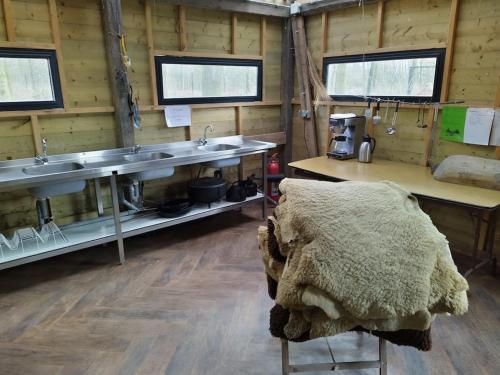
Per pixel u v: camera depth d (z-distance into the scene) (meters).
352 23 4.00
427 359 2.04
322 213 1.33
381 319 1.25
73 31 3.25
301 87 4.64
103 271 3.05
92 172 2.84
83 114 3.44
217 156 3.61
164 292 2.73
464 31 3.08
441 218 3.47
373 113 3.90
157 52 3.73
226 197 4.03
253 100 4.62
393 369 1.97
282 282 1.31
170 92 3.96
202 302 2.59
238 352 2.12
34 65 3.13
